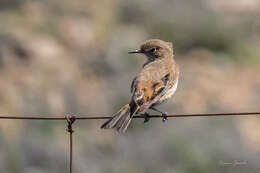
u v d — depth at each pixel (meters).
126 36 21.61
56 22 21.31
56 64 19.48
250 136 17.52
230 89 20.44
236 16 23.84
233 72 21.62
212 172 15.71
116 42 21.12
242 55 22.50
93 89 19.00
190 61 21.89
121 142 16.70
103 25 22.14
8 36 19.56
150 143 16.47
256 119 18.66
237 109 19.16
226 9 24.42
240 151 16.28
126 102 18.36
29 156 15.64
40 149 15.81
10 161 15.21
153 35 22.53
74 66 19.77
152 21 22.83
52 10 21.88
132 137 16.86
